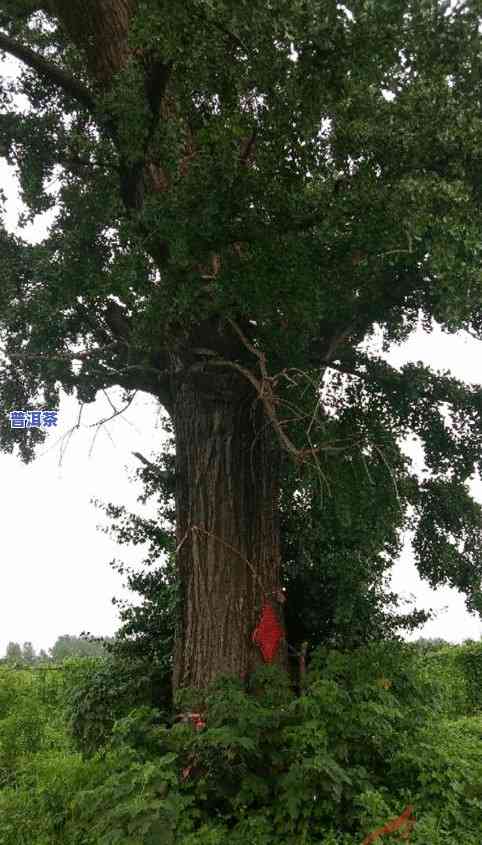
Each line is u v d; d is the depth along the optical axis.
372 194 7.20
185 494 9.66
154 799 6.23
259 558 9.30
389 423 10.02
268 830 6.52
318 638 10.20
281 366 9.04
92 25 8.27
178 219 7.39
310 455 9.34
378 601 10.05
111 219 9.26
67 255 9.08
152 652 10.42
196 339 8.87
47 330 10.02
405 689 8.09
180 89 7.73
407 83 7.83
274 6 6.30
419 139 7.40
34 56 8.27
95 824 6.31
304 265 7.59
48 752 10.46
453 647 17.58
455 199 7.05
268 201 7.53
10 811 7.34
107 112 7.80
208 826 6.54
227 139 7.29
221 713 7.30
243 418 9.56
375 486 9.46
